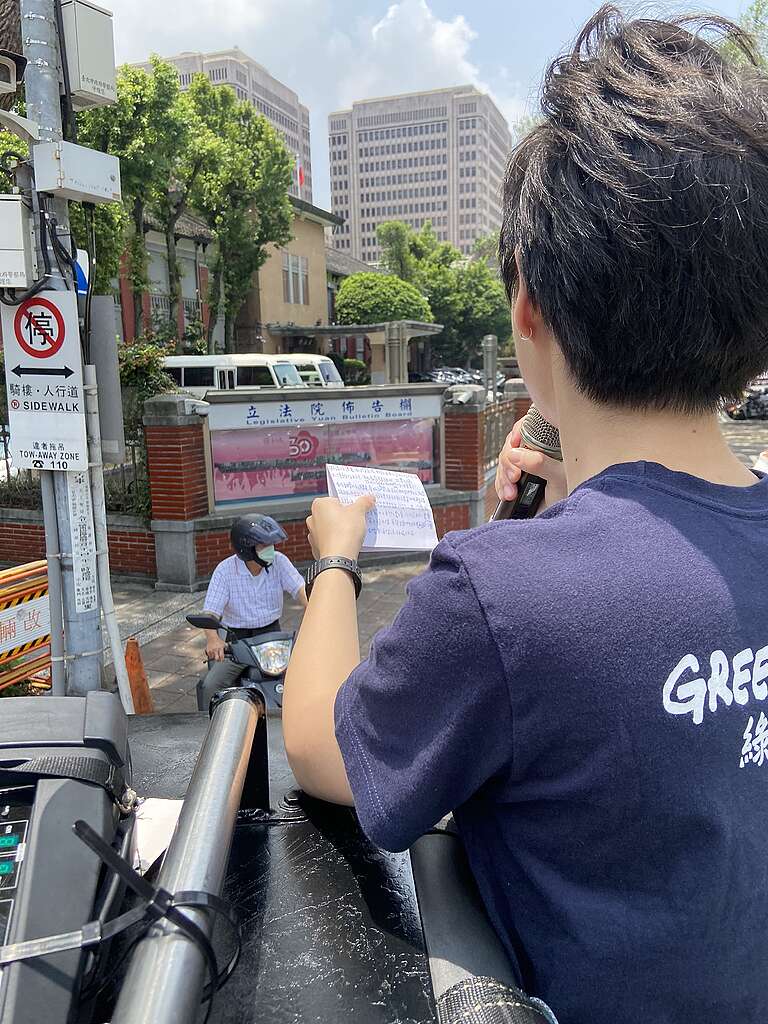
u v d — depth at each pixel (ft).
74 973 2.26
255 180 86.28
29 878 2.47
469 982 2.32
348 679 2.74
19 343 14.12
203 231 104.88
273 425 27.04
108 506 27.35
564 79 2.68
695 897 2.24
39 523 27.78
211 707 3.72
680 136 2.39
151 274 98.37
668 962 2.24
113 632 15.65
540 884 2.34
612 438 2.66
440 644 2.28
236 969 2.91
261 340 116.88
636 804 2.17
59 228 13.87
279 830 3.71
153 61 60.85
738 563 2.37
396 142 448.65
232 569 13.84
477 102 432.66
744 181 2.36
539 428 4.02
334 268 159.02
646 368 2.49
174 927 2.17
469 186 441.68
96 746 2.99
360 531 3.79
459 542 2.41
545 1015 2.26
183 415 25.16
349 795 2.84
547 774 2.25
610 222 2.39
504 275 2.97
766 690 2.33
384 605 24.95
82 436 14.14
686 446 2.63
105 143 59.36
